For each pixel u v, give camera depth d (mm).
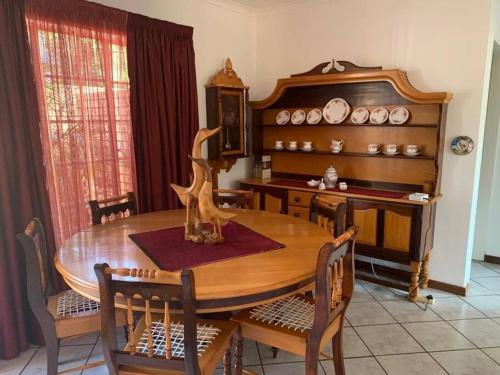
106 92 2613
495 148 3598
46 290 1952
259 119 3967
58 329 1731
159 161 3008
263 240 1971
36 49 2211
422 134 3174
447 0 2908
